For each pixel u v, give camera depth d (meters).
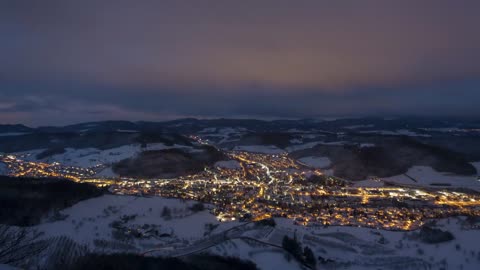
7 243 29.11
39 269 34.62
